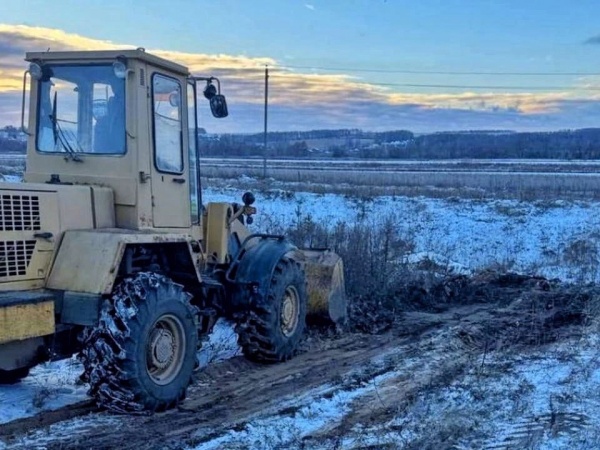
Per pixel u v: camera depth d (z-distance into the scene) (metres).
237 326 8.19
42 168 6.82
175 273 7.14
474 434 5.61
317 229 13.90
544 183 36.41
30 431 5.73
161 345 6.36
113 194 6.61
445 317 11.16
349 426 5.97
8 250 5.73
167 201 7.00
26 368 6.86
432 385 7.09
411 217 23.50
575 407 6.21
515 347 8.83
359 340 9.63
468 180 39.50
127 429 5.85
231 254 8.32
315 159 87.19
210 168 48.84
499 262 16.38
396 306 11.75
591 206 24.98
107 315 5.96
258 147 101.50
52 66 6.79
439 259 15.50
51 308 5.64
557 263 16.66
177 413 6.35
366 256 12.59
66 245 6.09
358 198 26.84
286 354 8.41
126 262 6.44
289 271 8.48
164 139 6.97
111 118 6.64
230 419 6.18
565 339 9.27
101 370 6.00
